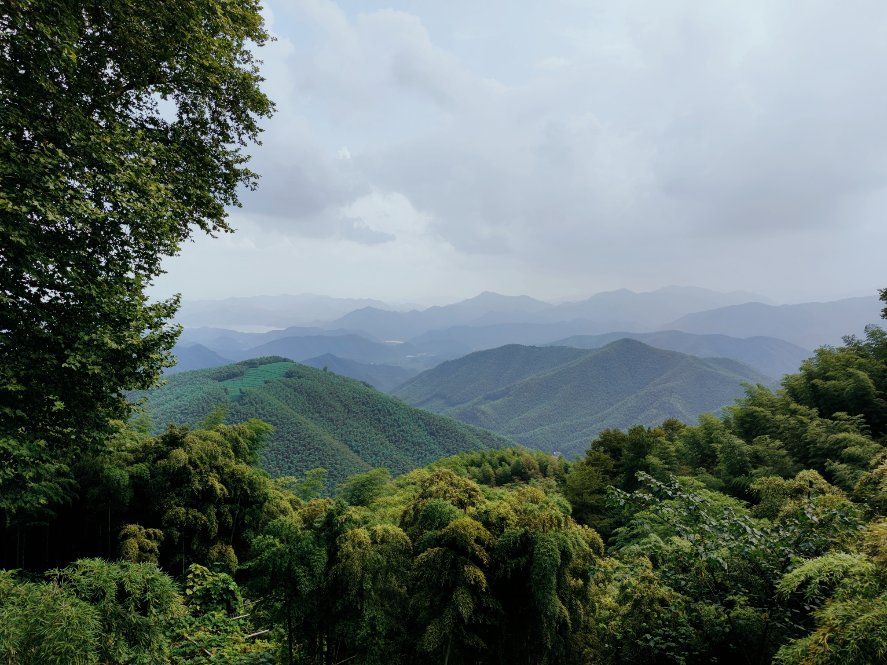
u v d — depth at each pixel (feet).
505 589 14.49
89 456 27.22
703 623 14.47
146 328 21.91
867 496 14.96
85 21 21.56
